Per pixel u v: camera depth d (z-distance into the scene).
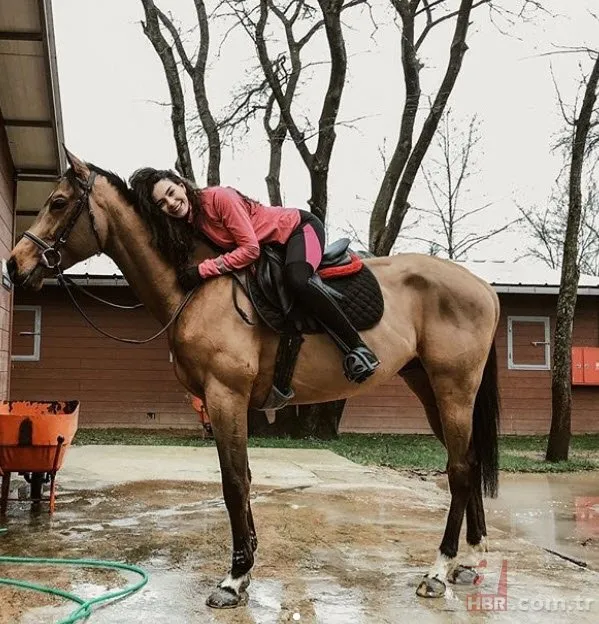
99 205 3.45
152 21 12.97
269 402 3.51
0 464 5.05
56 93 6.82
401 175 14.62
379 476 7.68
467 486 3.56
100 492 6.23
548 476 8.82
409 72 12.47
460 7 11.76
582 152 10.29
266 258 3.43
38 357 14.69
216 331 3.27
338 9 11.78
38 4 5.54
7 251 7.88
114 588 3.41
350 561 3.97
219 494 6.21
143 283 3.49
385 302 3.62
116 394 14.84
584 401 15.38
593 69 10.20
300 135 12.72
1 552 4.10
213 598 3.14
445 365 3.62
